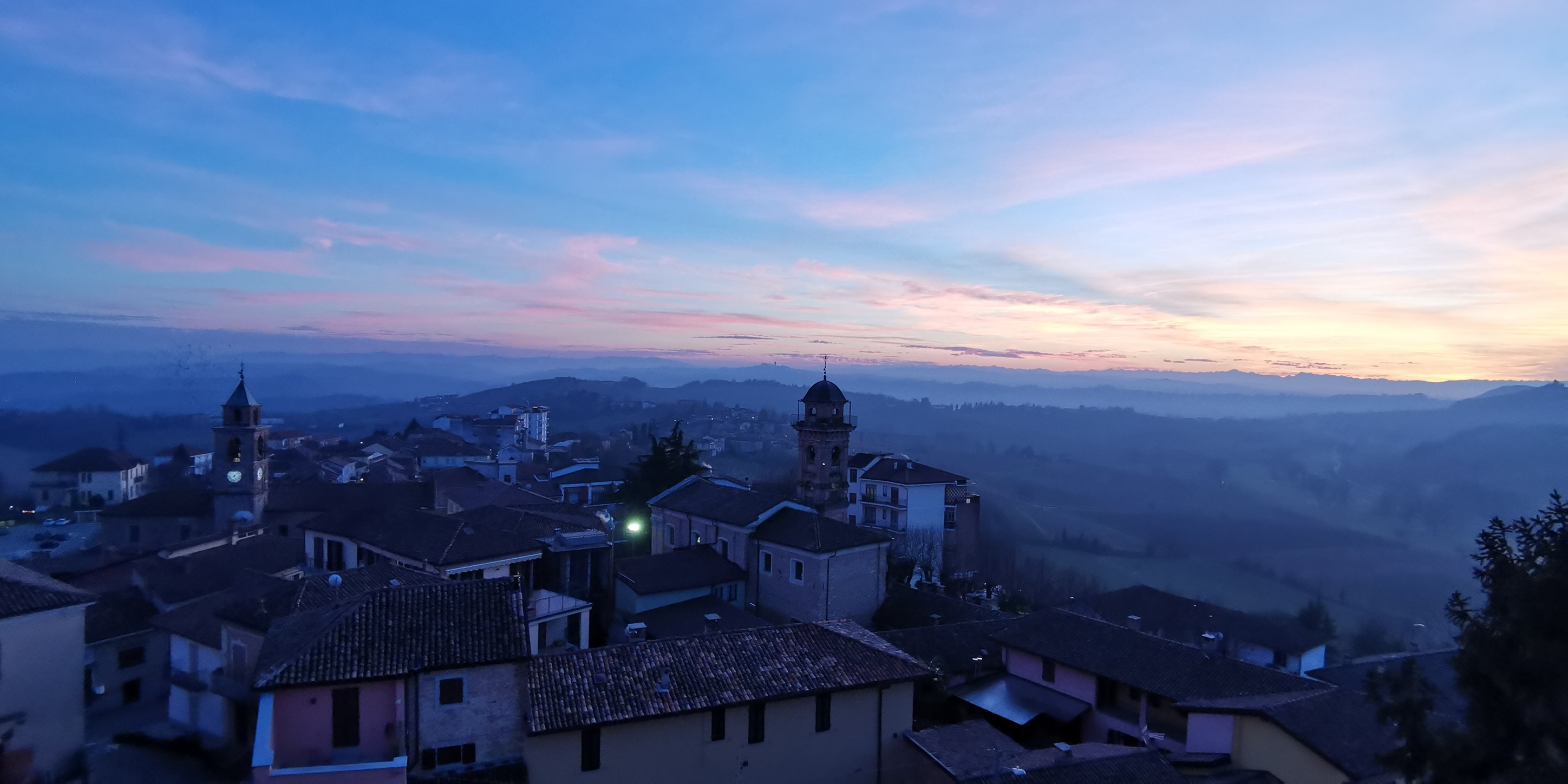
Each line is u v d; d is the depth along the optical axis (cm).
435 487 7694
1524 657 1670
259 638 3612
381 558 4850
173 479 12912
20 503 11244
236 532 6219
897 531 8588
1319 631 7062
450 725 2831
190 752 3747
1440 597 8719
